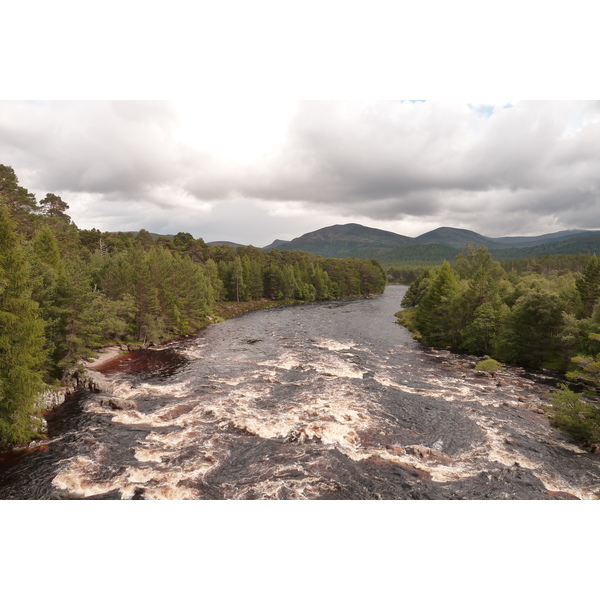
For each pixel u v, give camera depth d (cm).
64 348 3491
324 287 14375
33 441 2511
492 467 2266
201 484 2039
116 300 5841
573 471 2231
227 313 9669
